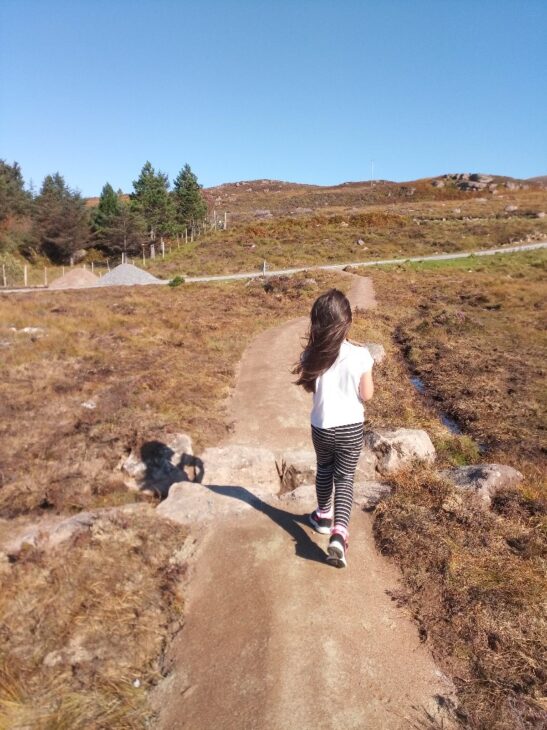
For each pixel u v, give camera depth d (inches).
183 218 2293.3
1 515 193.0
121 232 1987.0
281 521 146.2
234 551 133.0
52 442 250.8
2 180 2110.0
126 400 301.4
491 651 104.1
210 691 94.3
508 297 812.6
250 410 297.4
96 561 129.5
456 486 184.2
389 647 104.0
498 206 2428.6
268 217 2866.6
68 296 859.4
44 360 406.0
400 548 134.6
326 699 91.0
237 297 827.4
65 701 91.5
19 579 124.2
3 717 87.5
